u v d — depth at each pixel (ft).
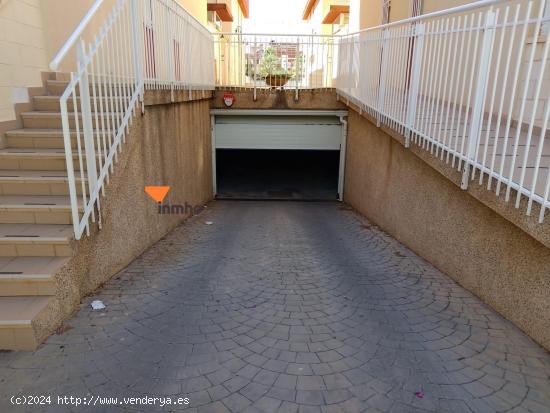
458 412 8.31
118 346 10.36
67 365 9.53
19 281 10.67
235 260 17.37
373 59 23.72
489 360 10.05
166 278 14.93
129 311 12.23
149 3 17.85
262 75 39.24
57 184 13.98
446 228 15.62
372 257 18.04
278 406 8.38
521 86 14.99
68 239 11.65
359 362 9.91
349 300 13.35
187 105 26.05
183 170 25.27
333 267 16.60
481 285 13.34
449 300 13.38
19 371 9.27
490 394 8.86
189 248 19.07
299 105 34.35
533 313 10.94
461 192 14.49
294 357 10.07
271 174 48.49
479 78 12.09
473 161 12.33
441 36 14.85
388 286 14.57
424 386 9.06
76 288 12.13
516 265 11.59
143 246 17.99
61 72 20.06
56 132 15.94
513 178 11.19
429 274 15.78
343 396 8.70
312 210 31.78
